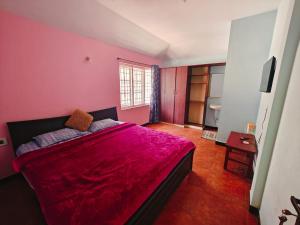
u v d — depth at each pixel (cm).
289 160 95
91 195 113
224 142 331
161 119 539
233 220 150
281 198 100
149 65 466
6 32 187
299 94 92
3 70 191
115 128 274
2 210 163
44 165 158
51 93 243
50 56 234
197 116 498
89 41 287
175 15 257
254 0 212
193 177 221
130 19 274
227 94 307
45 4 194
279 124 129
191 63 479
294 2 110
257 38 260
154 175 143
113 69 348
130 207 110
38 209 163
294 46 114
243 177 220
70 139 230
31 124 220
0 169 202
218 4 223
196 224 146
